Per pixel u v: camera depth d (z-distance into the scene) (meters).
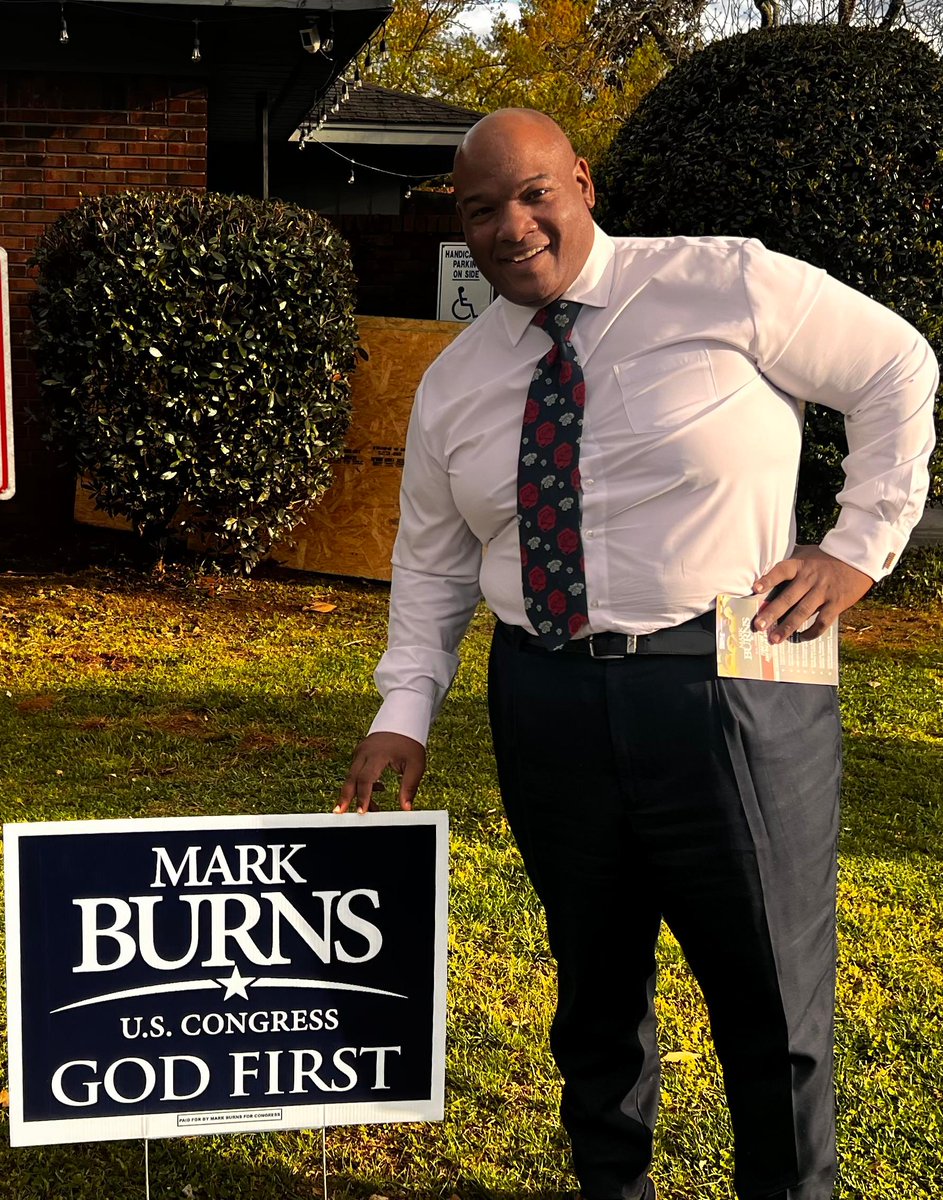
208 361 7.35
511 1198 2.72
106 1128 2.33
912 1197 2.71
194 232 7.39
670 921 2.24
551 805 2.16
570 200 2.00
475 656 6.91
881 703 6.32
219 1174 2.81
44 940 2.26
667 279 2.01
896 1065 3.20
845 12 23.98
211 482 7.52
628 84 26.44
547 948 3.74
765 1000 2.13
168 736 5.52
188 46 8.81
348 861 2.32
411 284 11.34
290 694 6.14
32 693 6.05
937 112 7.71
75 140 8.86
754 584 1.99
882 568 2.03
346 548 8.53
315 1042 2.37
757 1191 2.24
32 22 8.55
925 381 2.02
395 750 2.35
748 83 7.85
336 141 13.64
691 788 2.03
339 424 7.93
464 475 2.18
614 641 2.04
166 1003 2.31
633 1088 2.43
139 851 2.26
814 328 1.99
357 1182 2.78
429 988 2.38
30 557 8.62
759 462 2.02
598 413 2.02
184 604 7.72
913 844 4.66
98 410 7.40
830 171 7.59
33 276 8.59
